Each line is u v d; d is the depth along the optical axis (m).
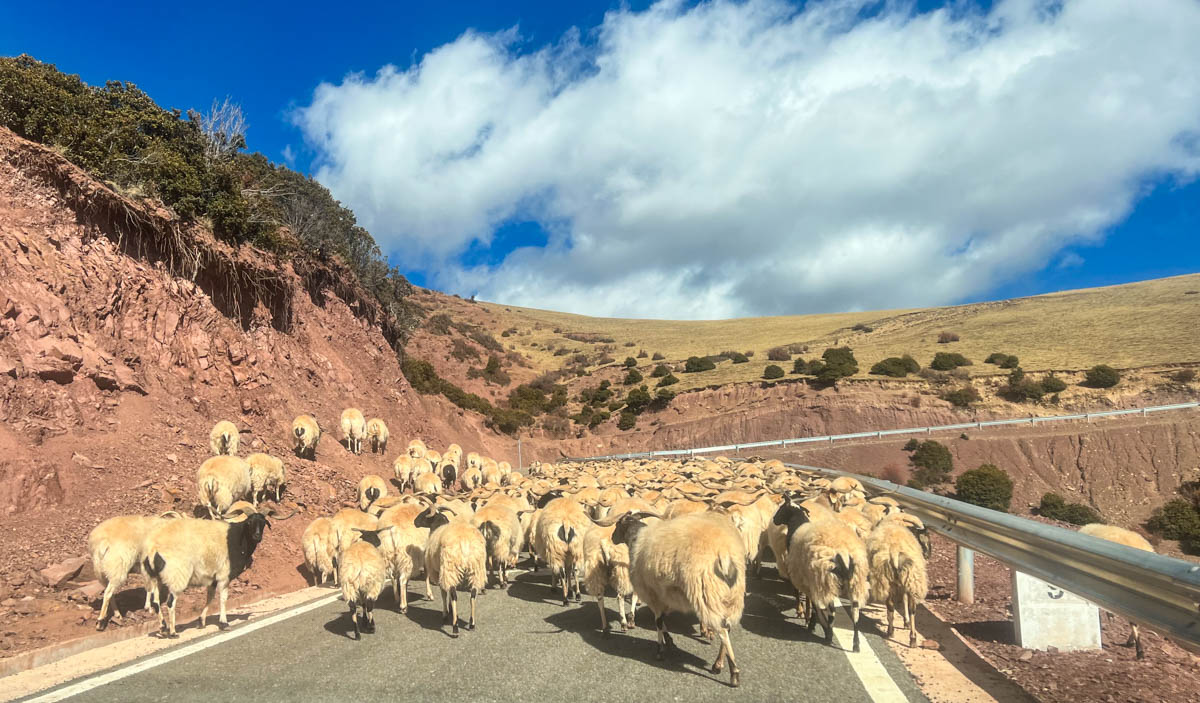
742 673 6.96
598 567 8.91
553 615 9.84
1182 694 6.35
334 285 35.53
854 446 58.62
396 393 36.72
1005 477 44.88
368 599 8.86
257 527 9.91
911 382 71.12
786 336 121.94
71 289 17.36
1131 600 5.82
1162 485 48.22
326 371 29.27
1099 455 51.91
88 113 21.66
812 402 71.81
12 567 10.34
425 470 23.72
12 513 12.01
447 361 92.00
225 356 22.12
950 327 100.38
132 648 8.34
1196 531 38.75
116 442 15.84
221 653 7.98
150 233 20.78
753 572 12.73
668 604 7.48
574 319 167.88
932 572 12.26
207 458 17.33
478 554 9.15
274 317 27.19
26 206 17.39
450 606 9.51
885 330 111.69
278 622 9.50
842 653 7.57
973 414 64.88
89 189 18.81
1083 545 6.29
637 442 76.44
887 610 8.41
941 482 50.91
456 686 6.69
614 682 6.74
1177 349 68.44
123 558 9.23
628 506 11.43
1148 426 52.81
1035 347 80.06
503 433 69.56
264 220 27.20
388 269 48.72
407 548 10.52
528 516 13.86
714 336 132.00
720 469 27.73
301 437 21.23
